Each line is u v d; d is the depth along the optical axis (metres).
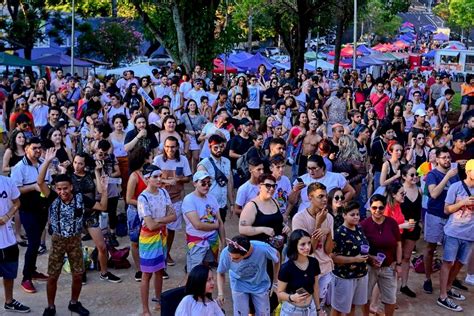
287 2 29.78
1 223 7.21
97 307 7.76
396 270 7.02
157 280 7.59
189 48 21.86
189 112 13.24
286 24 30.70
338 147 9.62
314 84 18.36
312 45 61.75
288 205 7.70
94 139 10.41
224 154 10.40
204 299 5.43
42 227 8.26
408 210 7.98
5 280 7.44
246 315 6.39
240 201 7.37
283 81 21.77
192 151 13.11
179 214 8.84
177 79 16.62
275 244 6.63
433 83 22.11
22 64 29.80
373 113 13.22
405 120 14.45
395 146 8.91
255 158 7.42
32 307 7.72
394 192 7.73
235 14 41.84
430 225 8.34
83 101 14.06
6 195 7.26
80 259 7.43
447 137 11.27
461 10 51.56
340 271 6.64
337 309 6.77
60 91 17.17
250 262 6.23
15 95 15.95
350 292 6.68
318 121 10.57
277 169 7.58
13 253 7.38
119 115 10.59
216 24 26.19
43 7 32.72
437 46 69.56
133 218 8.27
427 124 12.37
